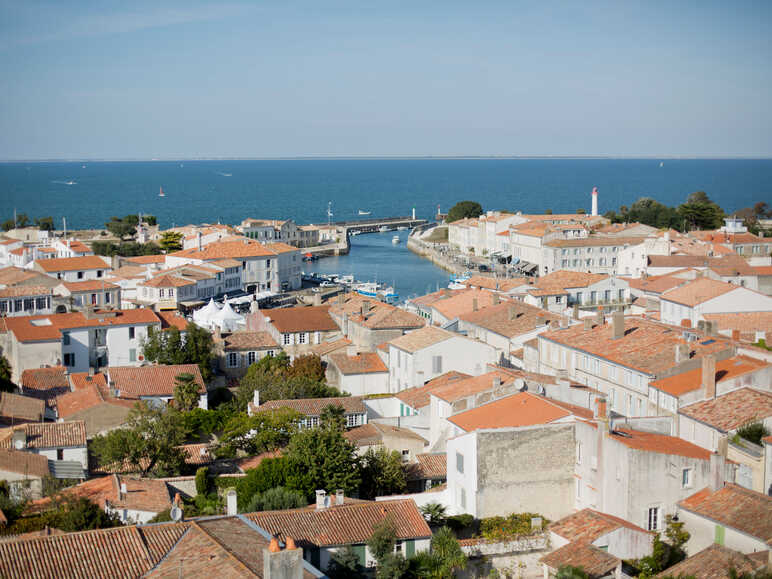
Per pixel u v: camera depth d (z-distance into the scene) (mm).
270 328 154750
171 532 60656
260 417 101500
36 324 145750
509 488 76062
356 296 166250
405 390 114562
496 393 90312
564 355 114500
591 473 75375
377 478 83750
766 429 77250
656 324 113625
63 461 89375
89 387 115812
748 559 62500
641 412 96625
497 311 144750
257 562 55469
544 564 65875
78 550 57500
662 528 71875
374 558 63719
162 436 93062
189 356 141750
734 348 97062
